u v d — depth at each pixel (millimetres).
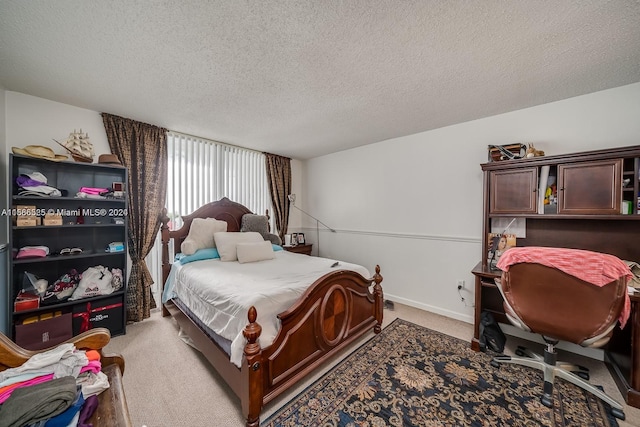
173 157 3084
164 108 2420
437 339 2338
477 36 1410
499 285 1886
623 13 1210
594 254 1402
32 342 1935
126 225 2451
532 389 1658
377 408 1493
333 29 1359
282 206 4371
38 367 999
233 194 3725
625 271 1334
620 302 1367
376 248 3639
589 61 1644
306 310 1723
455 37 1421
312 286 1747
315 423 1386
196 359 2008
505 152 2307
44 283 2111
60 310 2176
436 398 1574
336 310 1979
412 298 3232
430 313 2998
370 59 1641
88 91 2090
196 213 3182
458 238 2838
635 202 1771
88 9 1211
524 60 1641
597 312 1416
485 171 2389
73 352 1104
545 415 1439
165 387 1680
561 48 1511
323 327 1822
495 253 2330
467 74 1818
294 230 4688
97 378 1063
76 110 2410
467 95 2148
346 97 2184
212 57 1622
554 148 2266
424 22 1306
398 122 2803
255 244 2871
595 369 1906
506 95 2146
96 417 921
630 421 1391
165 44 1491
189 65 1711
